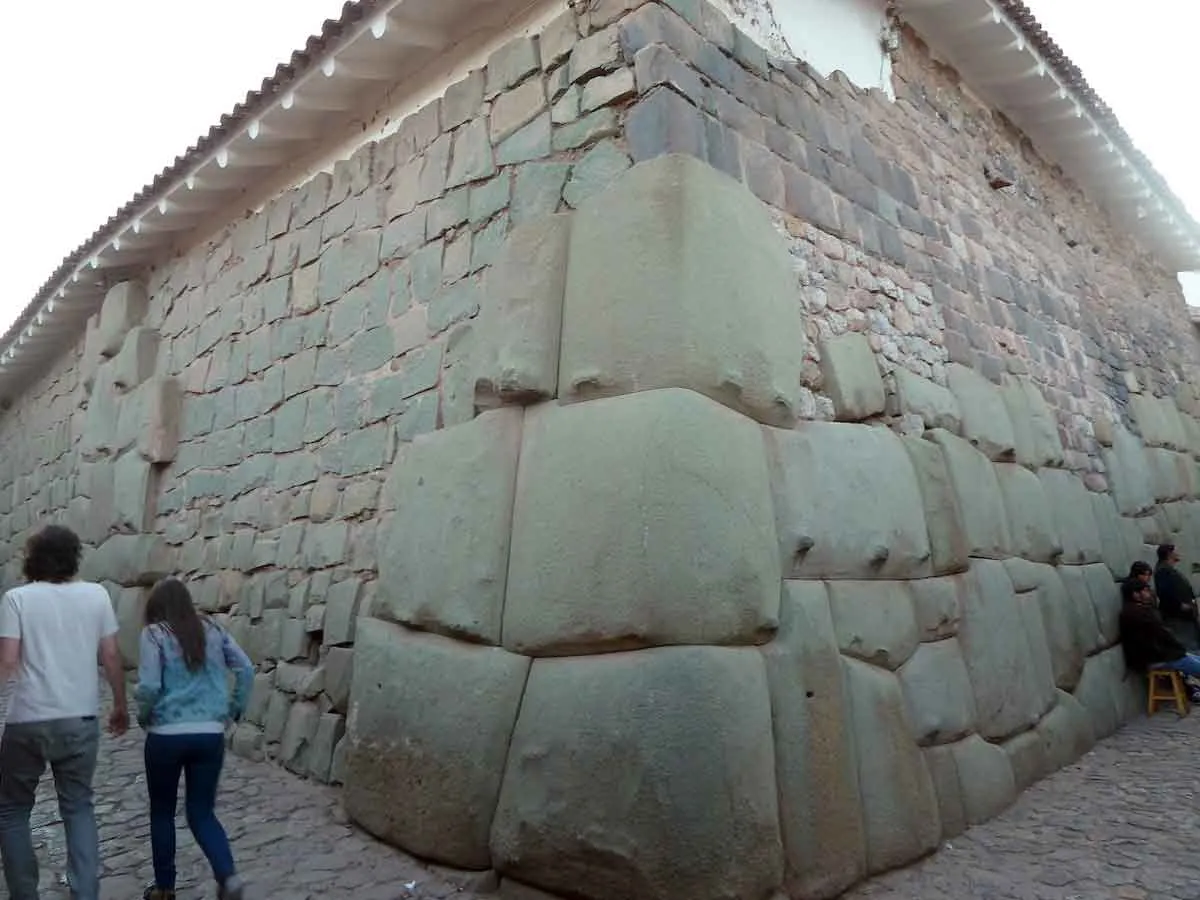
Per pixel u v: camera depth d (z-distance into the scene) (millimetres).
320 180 5828
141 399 7238
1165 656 6258
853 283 4660
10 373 11242
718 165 3869
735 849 2773
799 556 3508
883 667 3777
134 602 6695
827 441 3877
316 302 5590
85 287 8766
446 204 4668
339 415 5117
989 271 6359
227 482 6121
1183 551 7988
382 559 4156
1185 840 3637
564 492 3295
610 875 2824
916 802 3588
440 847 3326
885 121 5656
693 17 4105
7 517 11164
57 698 2830
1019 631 4879
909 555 4125
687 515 3023
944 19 6332
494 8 4715
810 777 3146
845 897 3148
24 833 2816
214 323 6746
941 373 5242
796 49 4977
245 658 3246
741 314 3506
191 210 7035
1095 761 5078
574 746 2992
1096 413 7340
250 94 5621
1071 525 6152
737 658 3000
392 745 3674
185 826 3840
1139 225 9727
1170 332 9930
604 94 3918
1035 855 3562
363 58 5129
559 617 3160
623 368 3361
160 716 2965
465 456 3838
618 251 3523
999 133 7438
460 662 3482
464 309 4348
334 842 3645
